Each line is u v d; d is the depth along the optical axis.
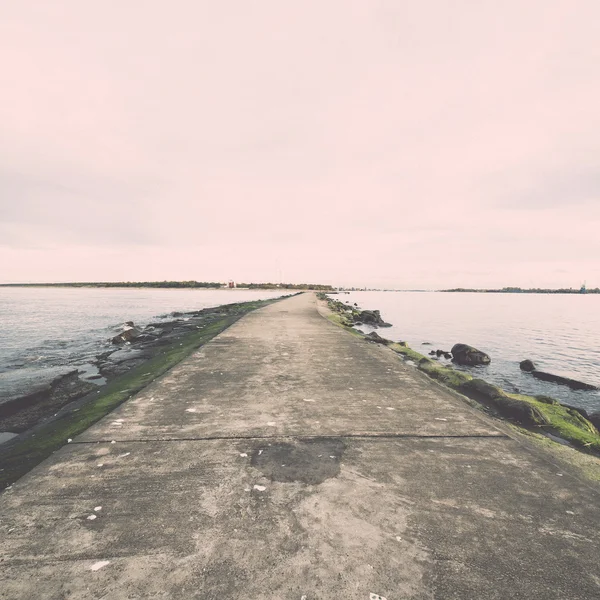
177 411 3.49
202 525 1.78
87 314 27.00
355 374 5.15
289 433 2.97
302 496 2.04
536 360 13.05
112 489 2.10
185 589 1.40
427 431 3.06
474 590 1.42
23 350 11.16
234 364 5.76
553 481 2.28
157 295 76.00
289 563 1.54
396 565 1.54
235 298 60.56
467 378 6.17
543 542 1.71
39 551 1.60
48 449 3.10
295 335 9.52
